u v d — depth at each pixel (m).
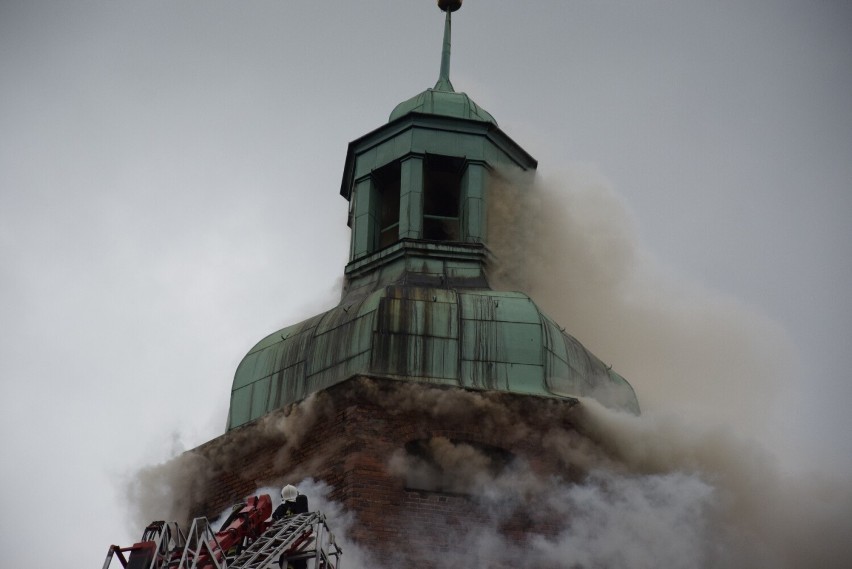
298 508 43.38
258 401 50.84
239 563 41.22
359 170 56.59
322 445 49.03
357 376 48.97
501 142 56.78
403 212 54.53
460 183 55.84
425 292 51.03
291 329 52.19
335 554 42.84
